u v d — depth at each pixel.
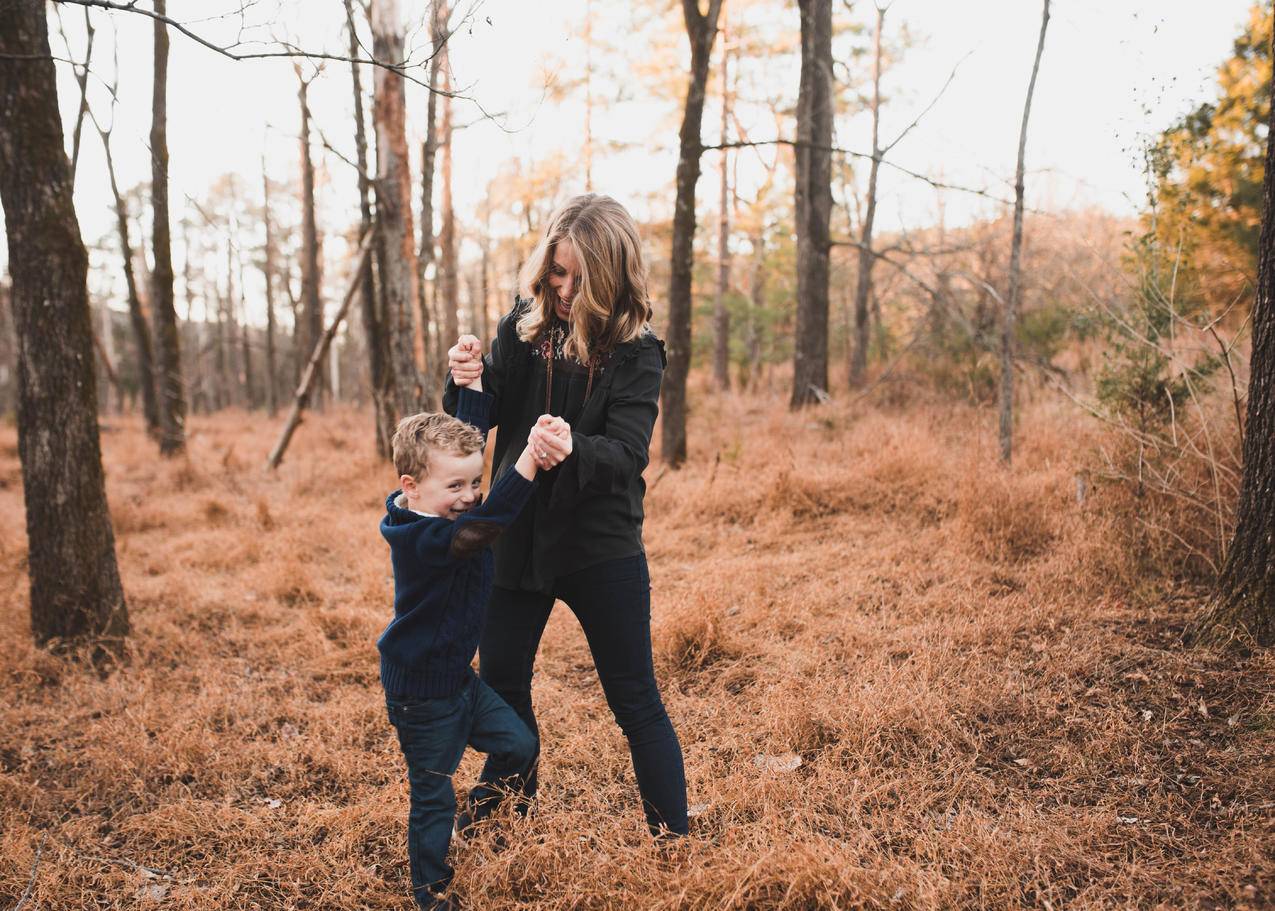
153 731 3.16
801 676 3.21
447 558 1.82
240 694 3.45
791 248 17.95
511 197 17.81
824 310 11.23
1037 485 5.02
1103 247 6.35
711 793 2.48
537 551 2.00
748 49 14.27
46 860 2.35
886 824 2.29
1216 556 3.79
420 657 1.90
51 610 3.81
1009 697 2.96
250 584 4.96
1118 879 2.00
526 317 2.05
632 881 2.00
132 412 24.80
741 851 2.04
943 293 10.44
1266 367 2.96
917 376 10.48
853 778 2.54
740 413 11.55
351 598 4.70
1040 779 2.51
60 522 3.77
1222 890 1.93
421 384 8.74
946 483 5.59
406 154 8.33
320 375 19.72
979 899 1.99
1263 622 2.96
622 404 1.97
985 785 2.46
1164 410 4.64
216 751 2.96
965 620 3.59
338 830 2.46
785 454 6.97
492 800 2.26
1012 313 5.96
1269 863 1.97
